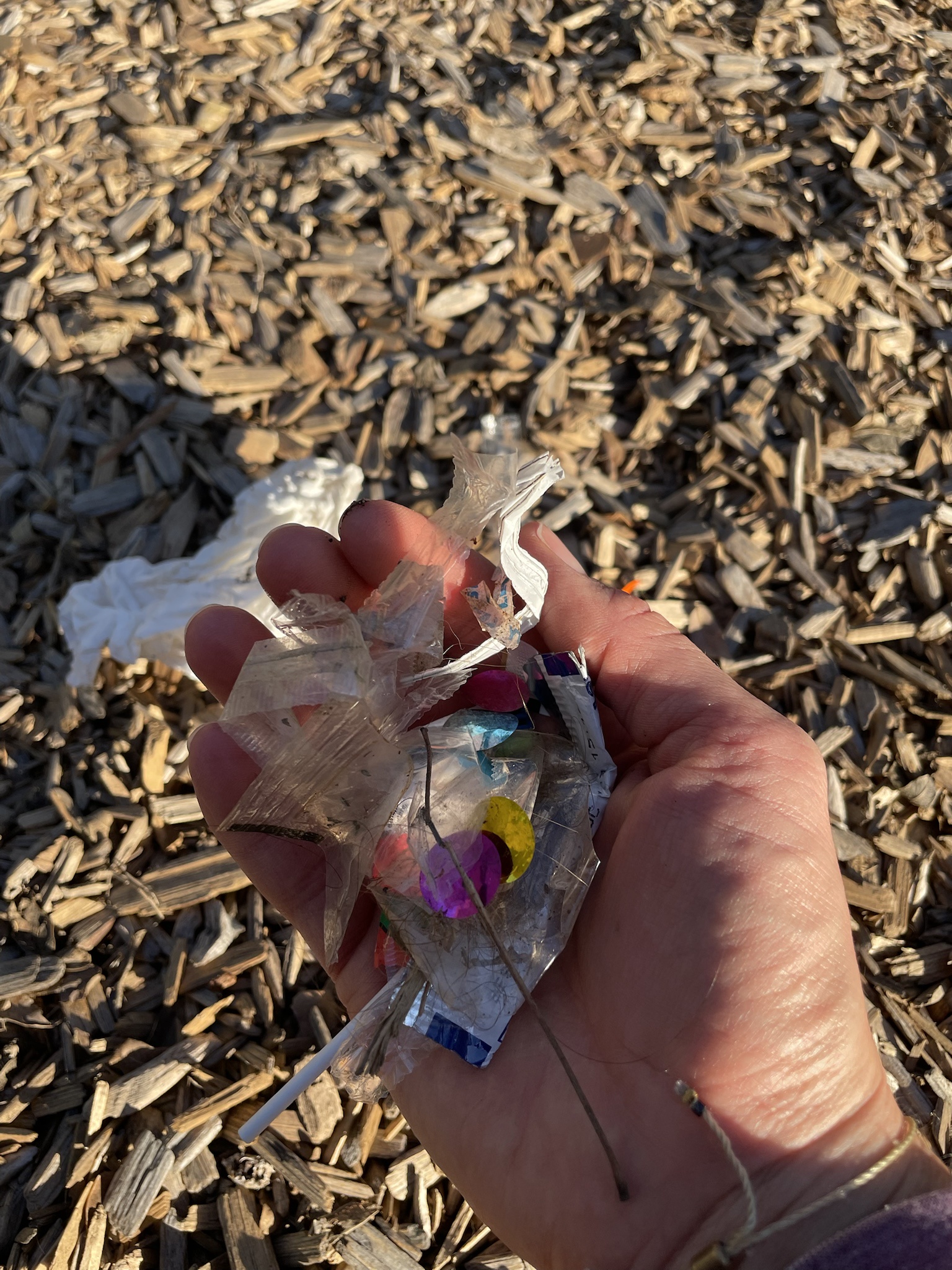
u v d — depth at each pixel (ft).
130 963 0.73
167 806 0.79
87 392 0.98
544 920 0.54
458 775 0.54
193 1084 0.69
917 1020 0.75
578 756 0.59
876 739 0.86
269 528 0.88
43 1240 0.63
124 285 1.03
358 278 1.06
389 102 1.15
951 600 0.92
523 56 1.20
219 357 1.01
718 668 0.61
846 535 0.95
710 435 0.99
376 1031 0.53
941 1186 0.47
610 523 0.95
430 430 0.98
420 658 0.55
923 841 0.83
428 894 0.50
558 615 0.63
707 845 0.51
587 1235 0.48
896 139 1.17
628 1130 0.48
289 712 0.51
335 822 0.52
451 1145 0.52
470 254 1.07
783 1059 0.48
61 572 0.90
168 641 0.84
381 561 0.63
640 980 0.51
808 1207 0.44
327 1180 0.66
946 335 1.06
